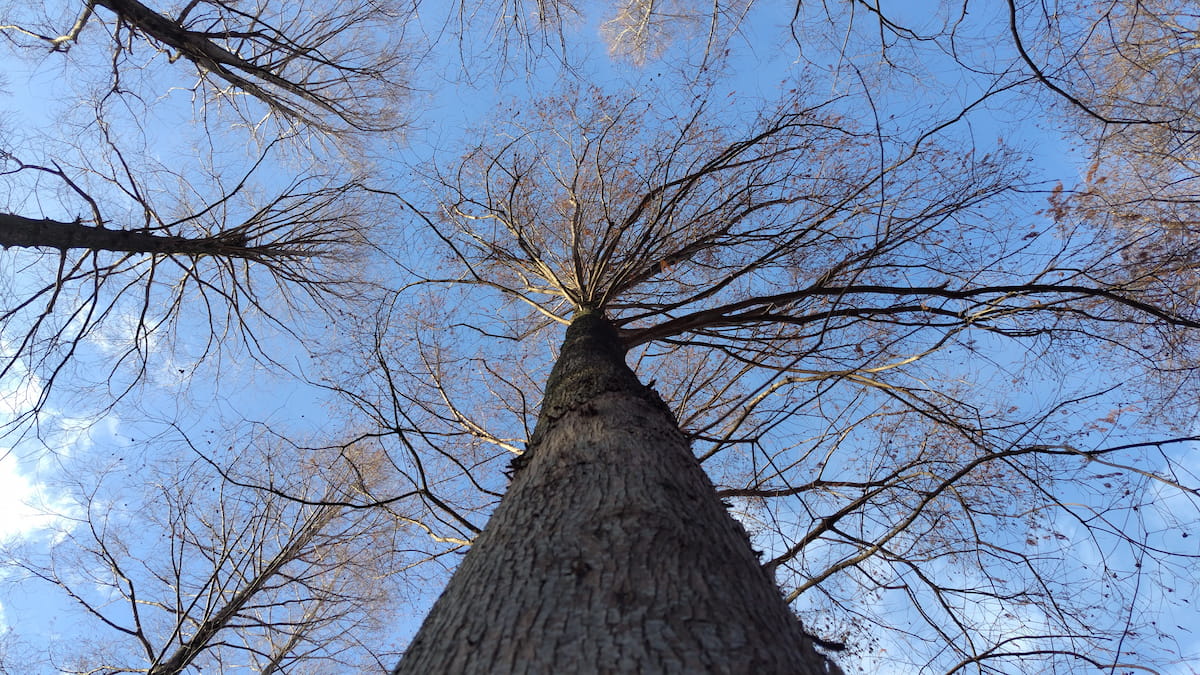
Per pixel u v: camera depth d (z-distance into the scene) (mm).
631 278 4793
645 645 1059
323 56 6441
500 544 1555
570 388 2705
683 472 1907
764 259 4484
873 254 3785
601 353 3252
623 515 1510
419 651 1253
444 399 4742
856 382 4188
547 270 5098
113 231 4520
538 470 1980
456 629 1238
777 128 4551
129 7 4855
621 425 2166
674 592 1216
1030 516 3637
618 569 1291
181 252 4973
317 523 6059
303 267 6238
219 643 5316
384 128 6961
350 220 6215
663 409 2594
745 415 4004
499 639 1140
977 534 3643
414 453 3521
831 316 3861
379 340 4191
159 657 5059
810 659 1269
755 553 1846
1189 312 3732
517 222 5574
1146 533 3018
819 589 3912
